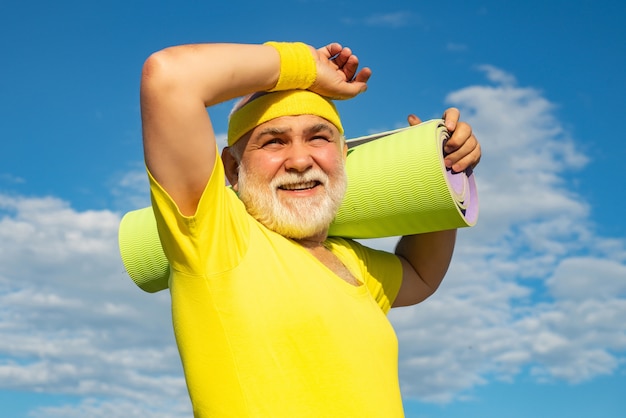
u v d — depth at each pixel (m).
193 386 2.81
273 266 2.87
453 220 3.57
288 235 3.15
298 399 2.73
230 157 3.34
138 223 4.01
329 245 3.64
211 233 2.72
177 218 2.71
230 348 2.73
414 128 3.60
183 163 2.68
